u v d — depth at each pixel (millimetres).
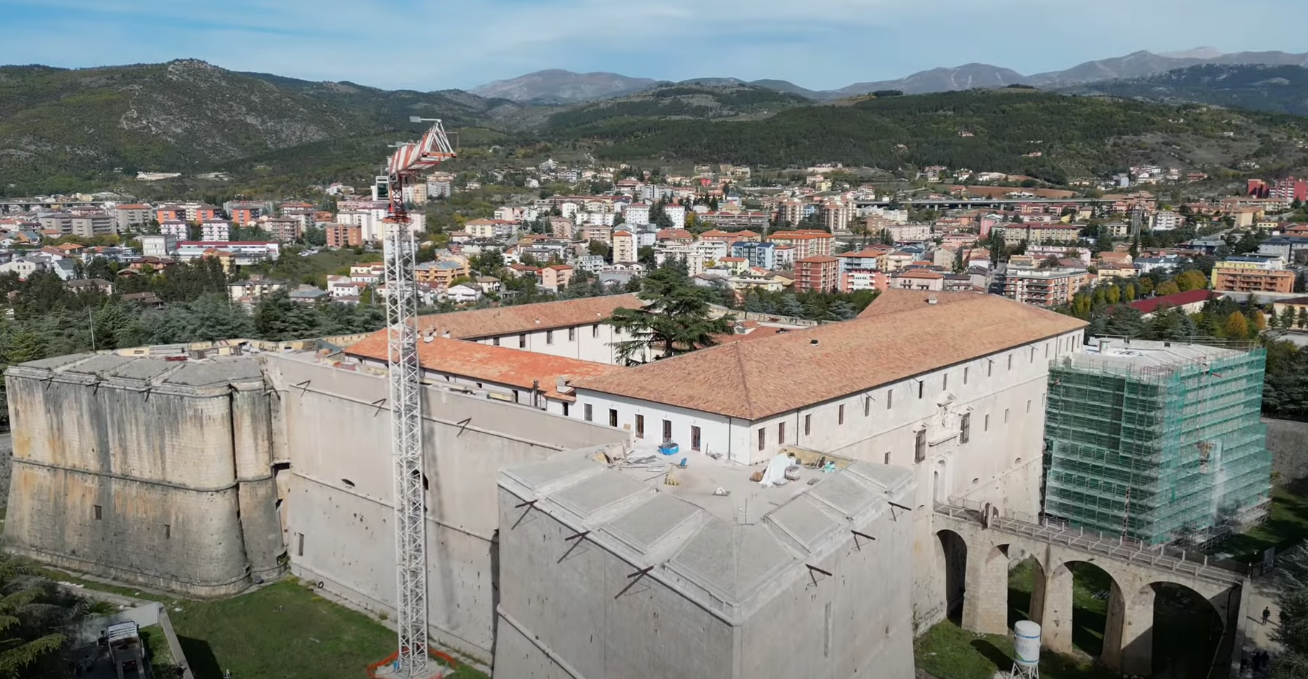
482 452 64688
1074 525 84375
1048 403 89250
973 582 71062
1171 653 68062
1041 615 68875
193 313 138875
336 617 72500
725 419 56438
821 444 62594
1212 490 86000
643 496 47375
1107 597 78438
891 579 50812
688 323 83312
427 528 69812
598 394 65062
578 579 45750
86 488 82562
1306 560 57438
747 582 37156
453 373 76750
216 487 77188
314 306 162500
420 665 63844
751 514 45281
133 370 80312
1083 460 83875
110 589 78562
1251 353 91750
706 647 37375
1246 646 56344
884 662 50188
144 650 60906
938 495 76250
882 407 68562
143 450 78938
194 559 76938
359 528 74375
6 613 49719
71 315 135500
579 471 50688
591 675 45281
